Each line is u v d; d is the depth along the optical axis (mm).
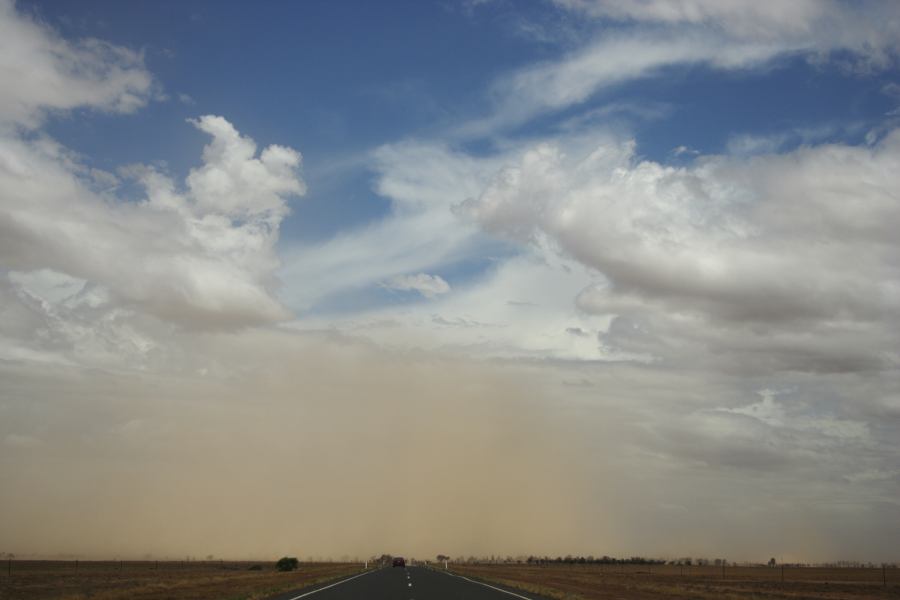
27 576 89812
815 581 131750
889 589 96438
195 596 43688
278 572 105438
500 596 40344
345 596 39344
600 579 99188
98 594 43781
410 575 76812
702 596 55094
